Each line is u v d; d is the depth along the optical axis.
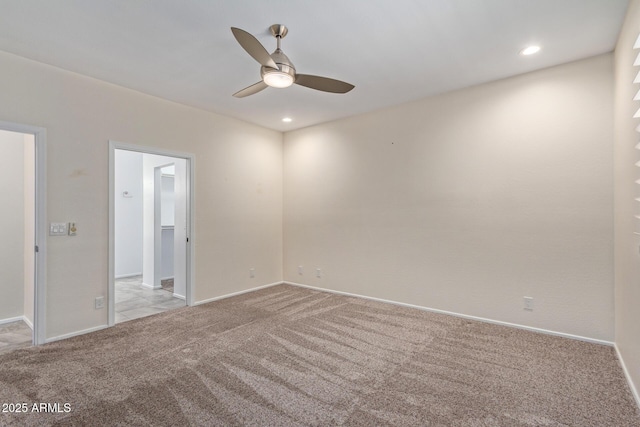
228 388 2.13
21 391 2.09
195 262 4.03
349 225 4.44
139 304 4.13
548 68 2.97
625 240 2.29
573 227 2.87
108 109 3.23
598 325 2.77
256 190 4.81
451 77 3.16
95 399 2.00
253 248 4.77
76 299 3.02
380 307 3.90
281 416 1.84
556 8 2.09
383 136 4.09
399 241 3.96
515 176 3.15
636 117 1.76
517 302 3.16
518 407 1.93
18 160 3.49
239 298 4.33
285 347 2.78
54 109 2.88
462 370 2.37
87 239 3.09
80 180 3.04
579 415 1.85
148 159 5.14
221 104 3.89
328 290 4.68
